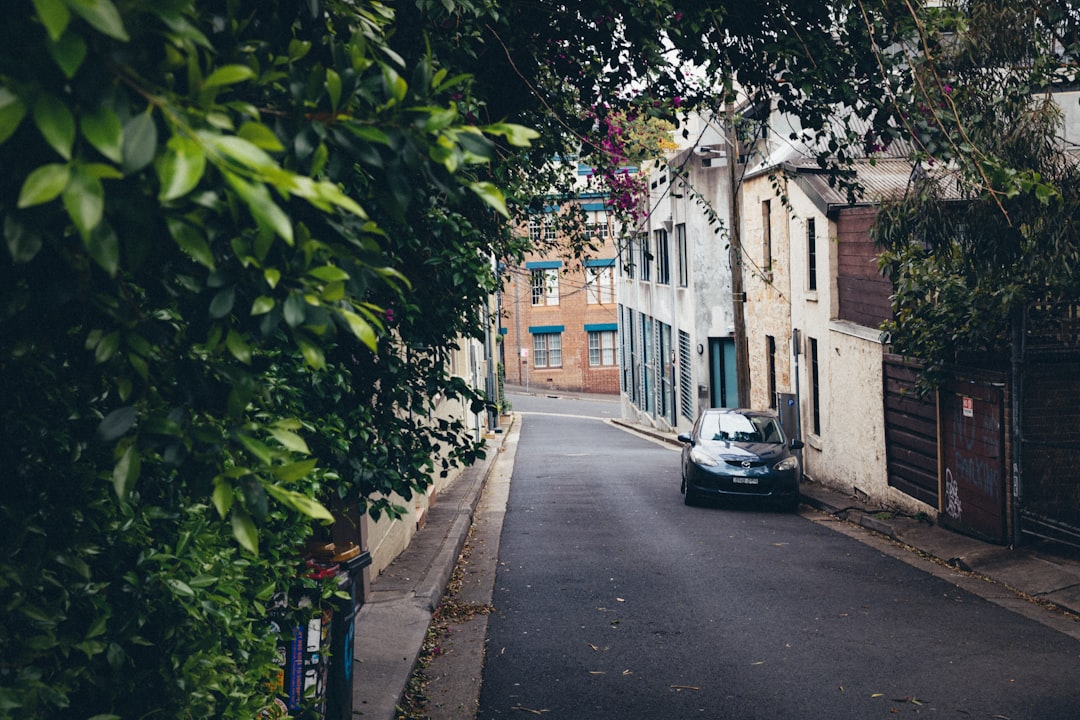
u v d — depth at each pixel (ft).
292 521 15.74
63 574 9.52
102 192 4.86
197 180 4.87
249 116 6.50
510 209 31.37
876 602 33.60
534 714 22.85
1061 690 23.99
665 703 23.47
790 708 22.95
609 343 217.15
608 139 33.45
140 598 10.03
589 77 26.71
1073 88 33.73
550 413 185.06
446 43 20.44
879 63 22.41
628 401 166.20
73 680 9.24
